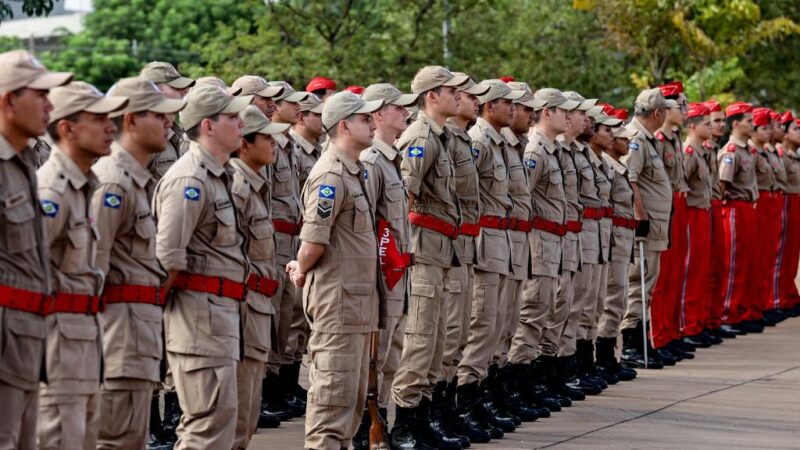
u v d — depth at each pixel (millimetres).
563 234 23516
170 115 14797
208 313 14945
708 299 33062
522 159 22359
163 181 14984
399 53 53062
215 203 15062
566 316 24266
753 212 34562
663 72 57625
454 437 20219
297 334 22703
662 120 28500
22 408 12172
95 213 13914
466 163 20016
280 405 22297
